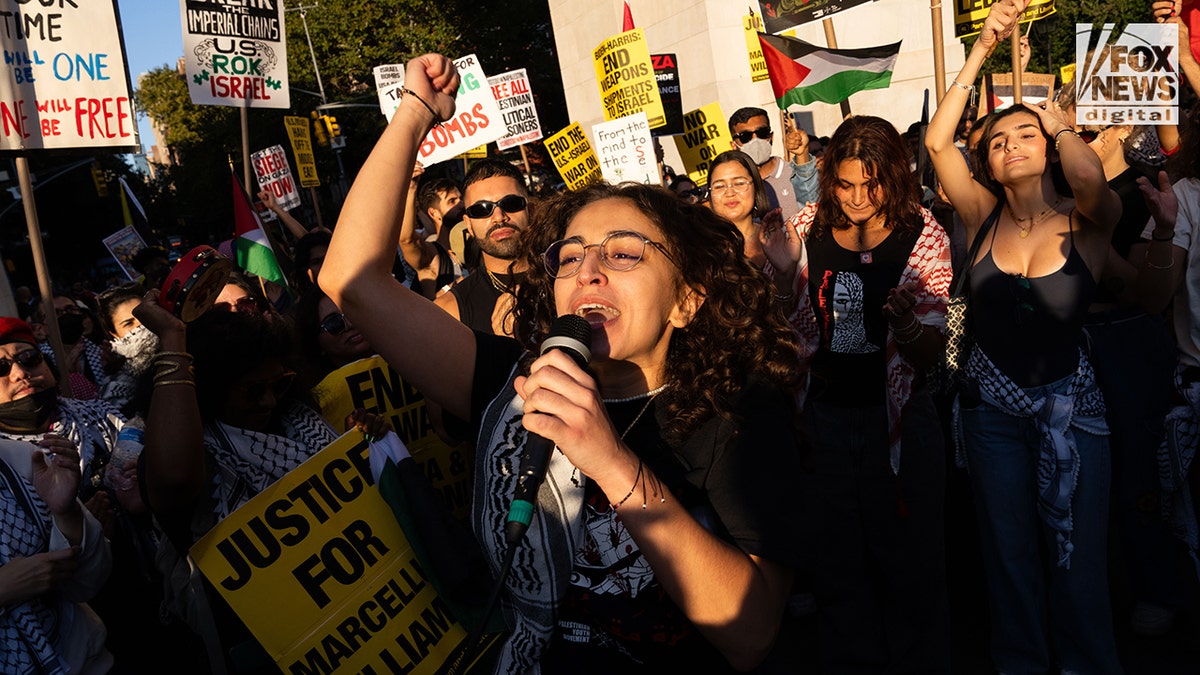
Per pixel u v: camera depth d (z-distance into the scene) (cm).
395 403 312
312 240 579
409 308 190
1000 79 775
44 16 420
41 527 248
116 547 320
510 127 809
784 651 407
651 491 148
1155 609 381
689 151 841
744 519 163
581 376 147
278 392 258
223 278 243
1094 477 330
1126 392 367
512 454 178
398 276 625
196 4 584
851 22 1479
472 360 195
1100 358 370
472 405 195
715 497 166
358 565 235
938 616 354
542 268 194
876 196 339
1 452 252
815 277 353
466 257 442
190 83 584
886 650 356
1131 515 377
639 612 174
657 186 183
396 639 234
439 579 232
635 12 1872
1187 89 438
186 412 233
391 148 191
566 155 816
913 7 1468
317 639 225
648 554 149
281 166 1153
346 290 186
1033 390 330
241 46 604
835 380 351
